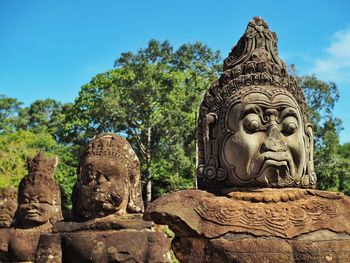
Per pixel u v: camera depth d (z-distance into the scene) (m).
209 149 3.99
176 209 3.56
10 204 9.07
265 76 3.97
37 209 7.41
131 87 20.06
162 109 20.25
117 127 20.59
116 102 19.80
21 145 24.94
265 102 3.82
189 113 20.11
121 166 5.33
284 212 3.54
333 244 3.51
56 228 5.20
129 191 5.42
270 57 4.15
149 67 21.00
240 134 3.79
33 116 37.56
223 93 4.02
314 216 3.58
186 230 3.54
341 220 3.64
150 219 3.62
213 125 4.02
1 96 39.09
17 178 21.44
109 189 5.16
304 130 4.15
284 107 3.84
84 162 5.36
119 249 4.92
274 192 3.71
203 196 3.66
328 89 22.59
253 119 3.78
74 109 22.02
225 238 3.45
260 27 4.20
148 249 5.02
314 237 3.50
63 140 23.53
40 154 7.84
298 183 3.90
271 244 3.41
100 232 5.03
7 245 7.50
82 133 22.31
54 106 38.72
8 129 36.50
